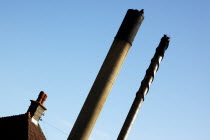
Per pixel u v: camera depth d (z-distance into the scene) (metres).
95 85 14.10
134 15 15.40
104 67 14.46
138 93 16.12
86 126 13.38
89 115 13.55
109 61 14.54
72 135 13.27
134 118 15.69
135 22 15.27
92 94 13.93
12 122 18.69
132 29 15.13
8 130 18.11
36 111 19.84
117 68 14.51
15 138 17.55
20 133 17.84
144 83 16.25
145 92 16.16
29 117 19.31
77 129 13.33
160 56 16.95
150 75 16.44
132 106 15.91
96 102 13.77
